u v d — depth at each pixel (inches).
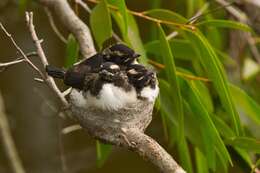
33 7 566.3
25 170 564.1
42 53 342.3
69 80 340.5
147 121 351.9
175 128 416.5
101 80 337.7
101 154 412.5
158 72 414.3
